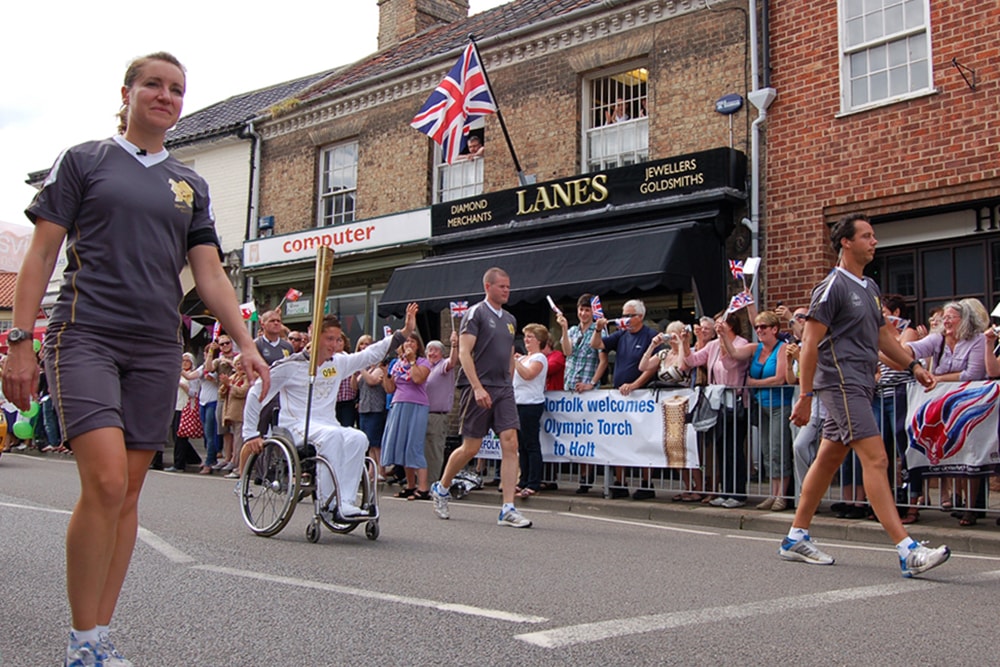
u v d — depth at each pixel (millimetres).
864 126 11328
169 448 18219
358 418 12312
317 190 18547
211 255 3564
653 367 9562
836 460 5941
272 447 6836
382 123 17297
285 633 3934
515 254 13445
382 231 16312
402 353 10438
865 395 5719
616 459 9750
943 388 7520
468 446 8023
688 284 11742
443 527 7633
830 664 3572
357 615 4258
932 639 3977
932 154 10750
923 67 11000
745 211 12234
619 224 13070
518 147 15000
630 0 13477
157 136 3457
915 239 11102
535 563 5863
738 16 12523
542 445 10430
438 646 3742
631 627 4102
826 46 11719
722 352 9211
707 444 9109
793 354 8508
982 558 6480
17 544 6059
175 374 3389
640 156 13680
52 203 3211
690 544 6965
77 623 3127
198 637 3857
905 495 7859
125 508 3354
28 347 3082
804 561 6090
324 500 6594
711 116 12688
